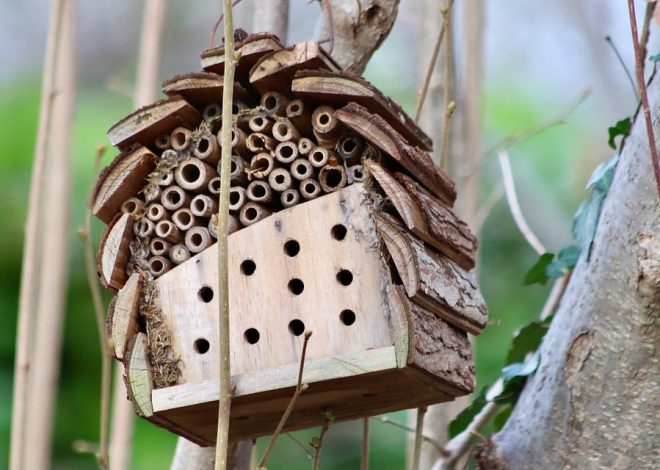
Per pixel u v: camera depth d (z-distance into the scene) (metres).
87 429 3.54
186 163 2.76
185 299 2.76
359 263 2.73
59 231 3.04
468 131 3.06
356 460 3.52
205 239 2.76
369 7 2.89
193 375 2.75
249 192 2.76
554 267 2.92
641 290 2.76
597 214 2.82
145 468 3.43
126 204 2.78
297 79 2.74
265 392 2.72
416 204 2.72
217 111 2.77
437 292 2.72
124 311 2.76
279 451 3.52
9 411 3.45
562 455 2.78
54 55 2.96
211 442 2.82
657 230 2.75
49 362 3.01
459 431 2.91
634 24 2.73
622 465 2.76
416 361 2.70
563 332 2.81
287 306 2.74
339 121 2.74
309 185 2.75
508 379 2.85
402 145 2.72
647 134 2.76
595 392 2.77
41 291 3.03
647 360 2.76
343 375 2.71
